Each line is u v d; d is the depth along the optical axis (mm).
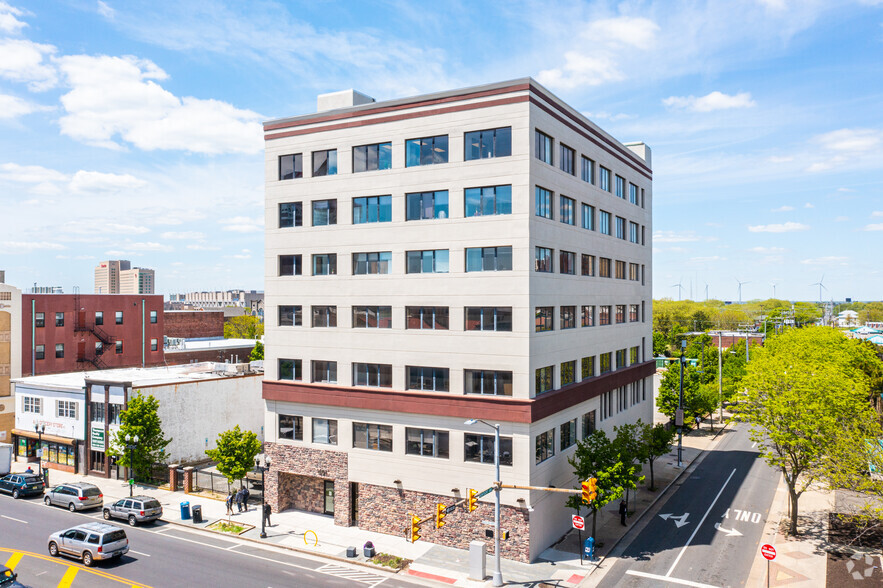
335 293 37688
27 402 53938
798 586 27656
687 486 44938
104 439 48188
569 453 36500
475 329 33406
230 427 54000
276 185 39969
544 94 34562
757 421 35594
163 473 47344
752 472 48781
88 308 73312
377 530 35625
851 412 33375
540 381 33781
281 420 39406
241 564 30688
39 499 43594
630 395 48688
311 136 38688
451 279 34062
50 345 68938
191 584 27984
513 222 32562
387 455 35344
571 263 38469
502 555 31719
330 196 38000
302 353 38781
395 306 35688
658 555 31797
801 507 39531
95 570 29734
